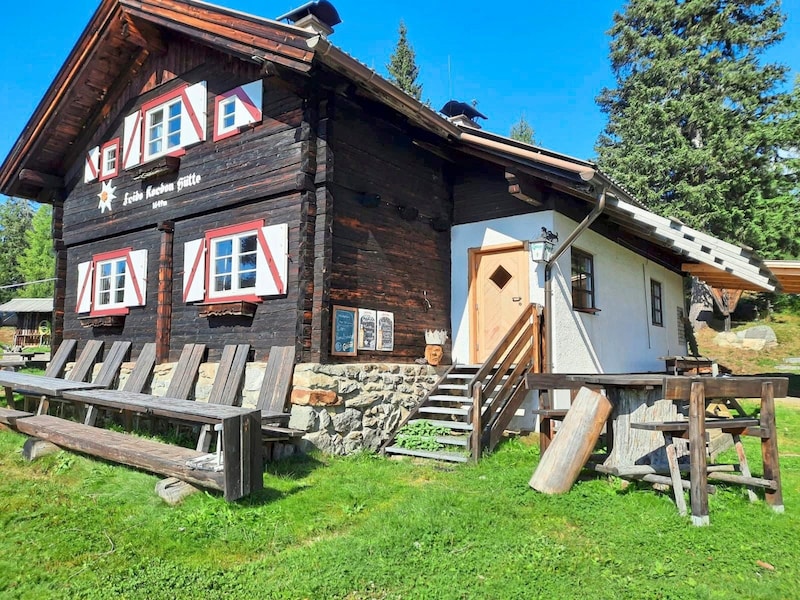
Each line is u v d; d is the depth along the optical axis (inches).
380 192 293.3
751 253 230.2
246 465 176.4
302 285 250.7
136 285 342.6
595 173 239.5
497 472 214.4
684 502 167.6
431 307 325.4
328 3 313.6
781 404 430.3
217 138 301.4
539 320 291.3
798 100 710.5
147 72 356.5
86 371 361.7
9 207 2004.2
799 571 132.0
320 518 167.3
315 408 240.1
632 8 852.6
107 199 376.8
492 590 120.9
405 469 227.3
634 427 172.6
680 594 118.7
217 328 294.0
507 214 324.5
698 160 727.1
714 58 784.9
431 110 265.9
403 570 130.6
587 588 121.6
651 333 453.7
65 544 144.4
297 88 257.0
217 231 295.7
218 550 143.3
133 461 193.8
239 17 251.3
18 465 218.8
